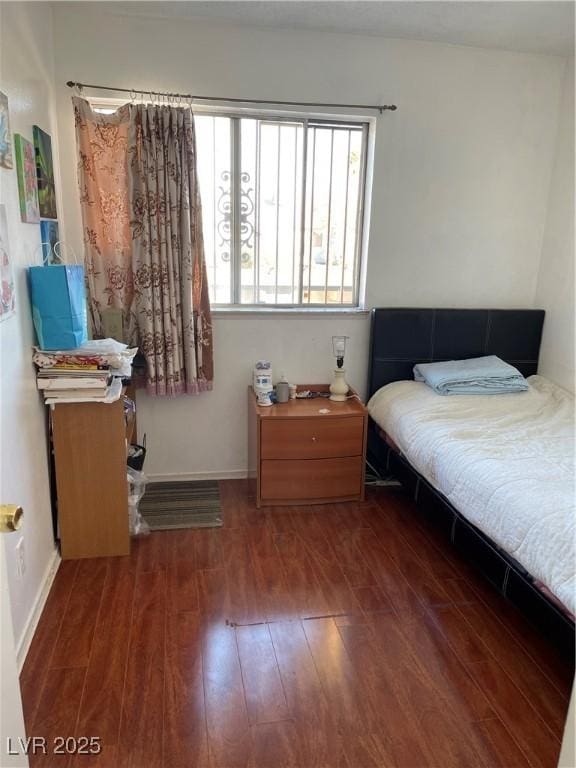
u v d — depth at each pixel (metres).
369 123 3.12
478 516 2.11
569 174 3.17
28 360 2.15
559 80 3.19
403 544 2.66
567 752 0.93
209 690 1.75
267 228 3.17
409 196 3.19
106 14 2.70
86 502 2.43
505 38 2.92
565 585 1.65
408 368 3.34
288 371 3.30
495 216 3.32
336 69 2.95
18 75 2.10
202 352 3.07
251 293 3.25
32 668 1.83
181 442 3.28
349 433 2.97
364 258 3.27
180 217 2.85
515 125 3.21
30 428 2.13
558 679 1.83
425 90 3.06
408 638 2.01
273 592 2.27
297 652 1.93
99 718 1.64
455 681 1.81
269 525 2.82
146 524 2.73
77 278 2.35
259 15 2.70
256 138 3.04
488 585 2.34
